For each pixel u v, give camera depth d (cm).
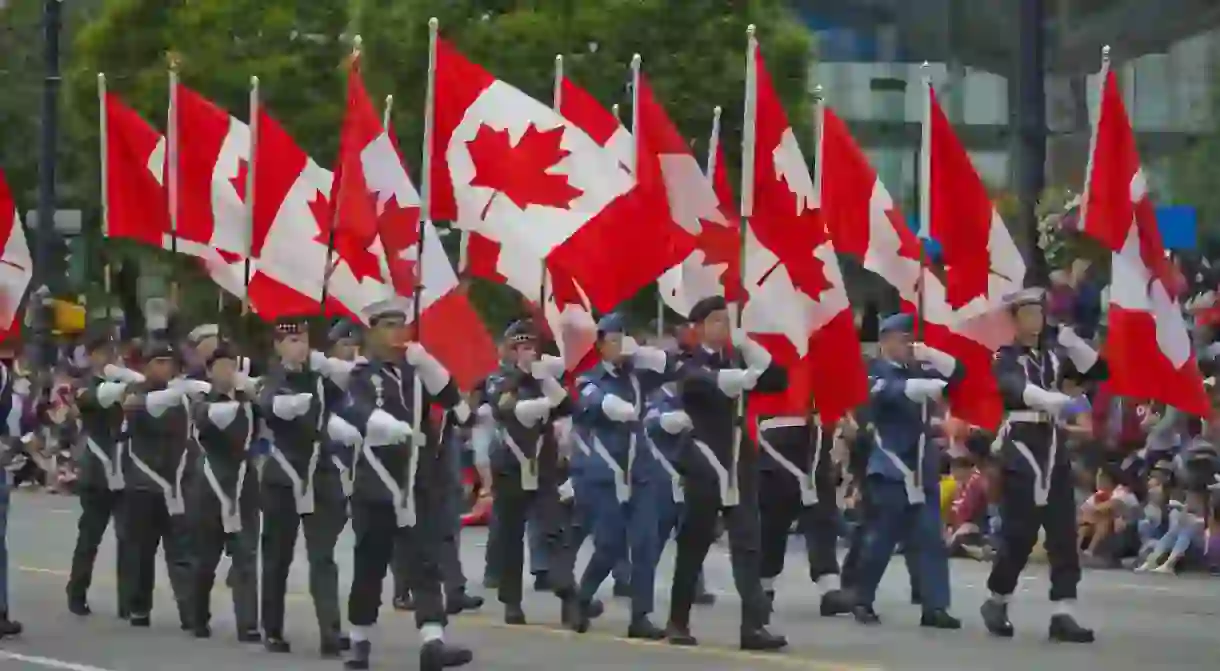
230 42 10031
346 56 9750
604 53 8750
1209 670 4056
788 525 4884
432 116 4519
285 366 4266
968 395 4881
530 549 5316
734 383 4178
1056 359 4478
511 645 4472
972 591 5706
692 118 8806
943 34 11175
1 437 4594
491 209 4631
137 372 5116
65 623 4975
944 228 4888
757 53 4400
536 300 4831
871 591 4903
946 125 4888
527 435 4919
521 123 4631
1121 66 10200
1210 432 6562
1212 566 6250
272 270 4728
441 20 8881
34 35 12688
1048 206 7788
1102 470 6594
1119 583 5997
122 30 10369
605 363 4712
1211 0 9919
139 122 5128
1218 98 9931
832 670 4025
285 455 4266
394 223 4388
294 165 4738
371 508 3941
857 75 11362
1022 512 4481
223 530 4669
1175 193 10031
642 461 4556
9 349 4609
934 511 4847
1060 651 4350
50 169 8725
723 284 4841
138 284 9806
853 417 5231
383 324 3994
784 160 4394
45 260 8769
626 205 4528
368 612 4041
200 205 5075
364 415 3938
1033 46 6188
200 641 4612
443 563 4997
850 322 4462
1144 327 4556
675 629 4478
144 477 4825
